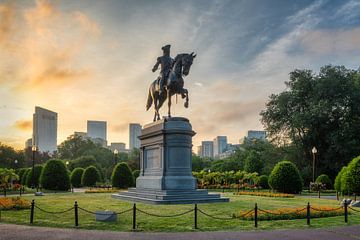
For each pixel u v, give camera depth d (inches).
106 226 625.6
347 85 2194.9
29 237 540.4
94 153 4421.8
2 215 756.0
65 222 665.0
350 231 599.8
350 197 1301.7
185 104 1059.9
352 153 2082.9
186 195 955.3
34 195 1422.2
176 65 1047.0
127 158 4399.6
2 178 1729.8
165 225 629.9
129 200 1059.9
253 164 2856.8
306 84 2292.1
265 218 695.1
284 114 2369.6
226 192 1710.1
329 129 2204.7
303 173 2222.0
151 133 1066.1
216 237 542.6
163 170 1002.1
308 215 664.4
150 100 1179.3
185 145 1023.0
